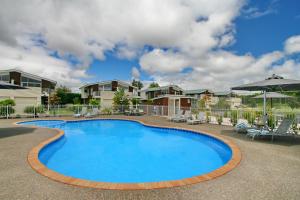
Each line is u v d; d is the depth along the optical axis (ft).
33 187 12.45
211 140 32.60
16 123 47.26
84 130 49.98
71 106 77.25
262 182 13.55
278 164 17.42
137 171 21.75
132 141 37.65
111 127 54.75
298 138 29.48
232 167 16.43
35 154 19.67
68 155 27.81
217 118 51.03
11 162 17.25
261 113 42.86
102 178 19.74
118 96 91.35
